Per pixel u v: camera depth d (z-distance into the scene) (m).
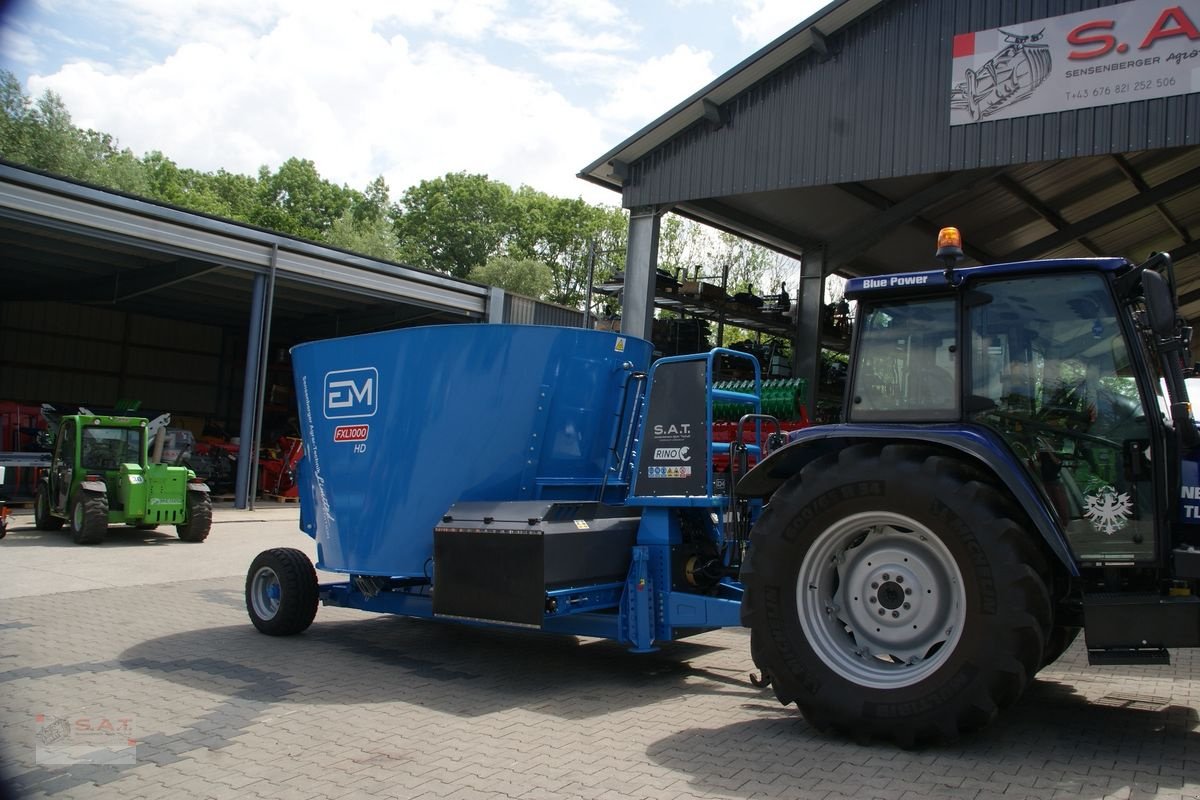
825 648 4.23
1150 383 4.00
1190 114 9.88
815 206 15.99
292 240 17.38
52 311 25.47
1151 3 10.09
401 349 6.16
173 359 28.16
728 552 5.80
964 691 3.80
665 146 14.17
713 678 5.70
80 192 14.26
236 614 7.66
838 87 12.52
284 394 26.73
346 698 5.07
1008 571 3.76
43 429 18.47
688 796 3.46
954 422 4.27
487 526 5.46
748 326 19.11
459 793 3.54
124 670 5.63
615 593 5.72
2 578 9.26
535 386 5.86
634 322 14.42
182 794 3.55
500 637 7.01
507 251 62.31
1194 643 3.68
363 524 6.29
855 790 3.48
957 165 11.45
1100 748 4.00
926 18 11.79
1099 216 16.45
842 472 4.24
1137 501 3.96
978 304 4.33
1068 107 10.63
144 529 14.32
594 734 4.36
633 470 5.84
